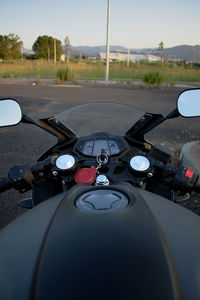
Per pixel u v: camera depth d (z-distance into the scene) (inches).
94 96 673.0
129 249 34.1
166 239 40.5
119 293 29.2
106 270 31.6
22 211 153.9
